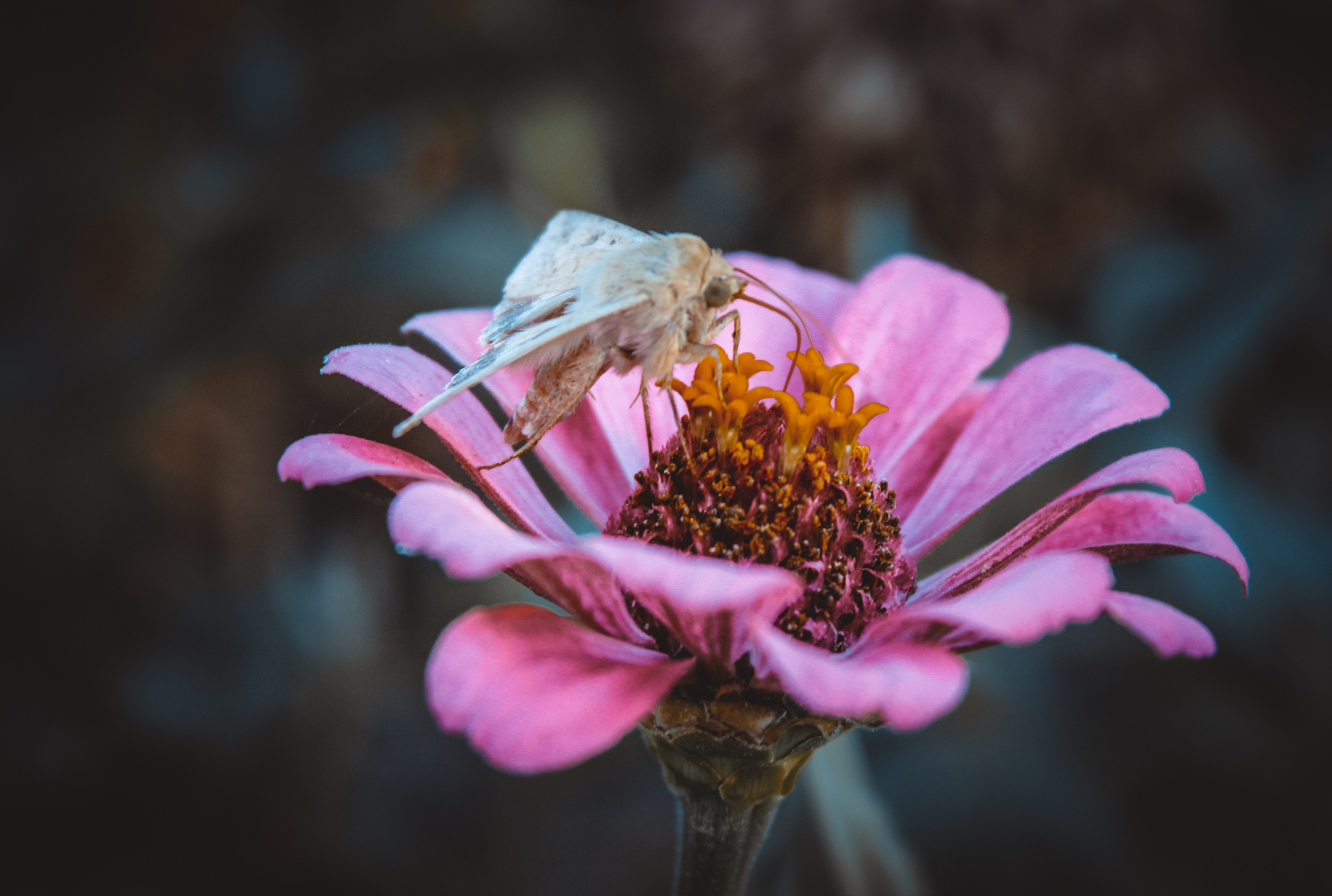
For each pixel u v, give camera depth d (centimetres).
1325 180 17
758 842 11
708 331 11
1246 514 17
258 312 17
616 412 13
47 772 18
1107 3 17
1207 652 10
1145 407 12
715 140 18
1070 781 17
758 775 11
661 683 10
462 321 12
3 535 18
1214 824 18
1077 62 17
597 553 9
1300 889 18
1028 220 17
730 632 10
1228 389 18
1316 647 18
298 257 18
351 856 18
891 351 13
